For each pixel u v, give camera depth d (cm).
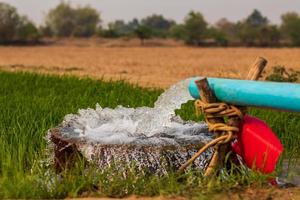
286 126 895
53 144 687
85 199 605
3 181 620
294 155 791
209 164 643
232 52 5541
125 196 614
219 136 643
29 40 7681
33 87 1503
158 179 620
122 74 2928
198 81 636
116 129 709
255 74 660
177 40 8012
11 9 7575
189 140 662
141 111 734
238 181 632
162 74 2959
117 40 8294
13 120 875
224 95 632
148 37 7581
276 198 608
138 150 638
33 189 610
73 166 670
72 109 974
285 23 7600
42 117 898
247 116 654
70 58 4600
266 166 637
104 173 629
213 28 7888
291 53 5191
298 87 595
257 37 7481
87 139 661
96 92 1355
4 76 1741
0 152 724
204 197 591
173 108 704
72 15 9744
